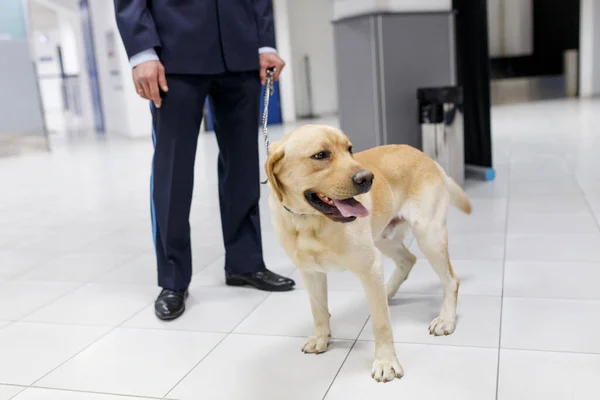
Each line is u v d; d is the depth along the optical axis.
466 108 4.83
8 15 8.63
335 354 1.99
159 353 2.10
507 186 4.43
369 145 4.65
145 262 3.27
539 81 15.93
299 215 1.73
